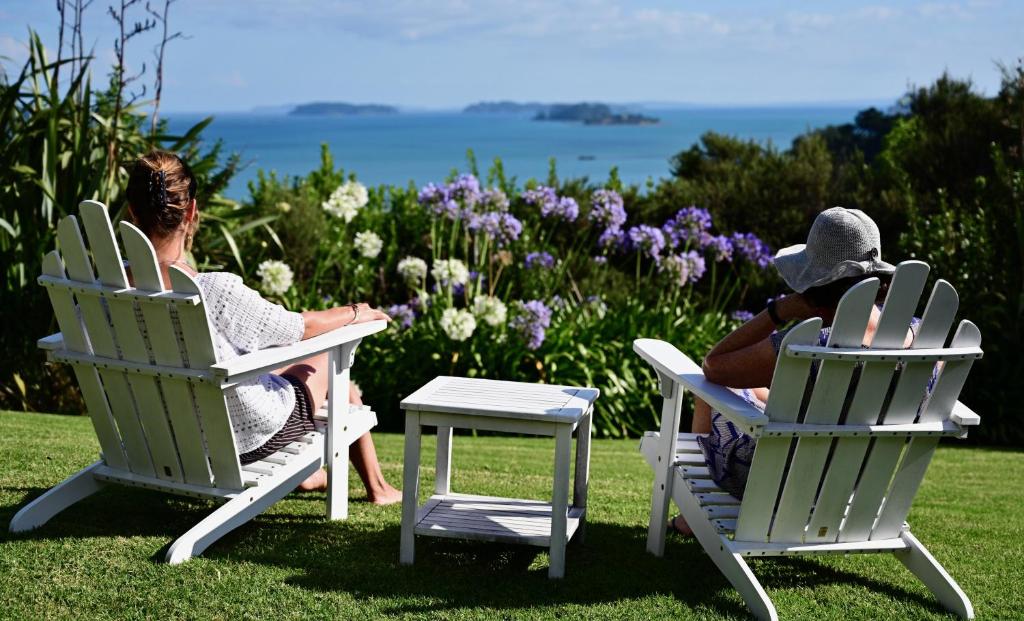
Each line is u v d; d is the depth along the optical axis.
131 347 2.65
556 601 2.49
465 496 3.13
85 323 2.72
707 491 2.77
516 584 2.61
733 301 8.81
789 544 2.55
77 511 3.01
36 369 5.39
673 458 2.90
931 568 2.57
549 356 6.25
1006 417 6.07
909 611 2.51
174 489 2.80
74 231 2.58
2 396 5.36
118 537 2.75
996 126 9.05
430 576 2.64
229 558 2.65
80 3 5.48
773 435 2.35
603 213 7.00
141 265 2.50
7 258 5.39
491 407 2.60
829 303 2.51
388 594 2.48
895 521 2.62
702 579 2.72
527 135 165.00
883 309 2.28
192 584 2.45
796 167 9.71
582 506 3.04
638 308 6.72
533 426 2.60
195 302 2.45
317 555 2.74
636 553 2.96
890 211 9.09
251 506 2.77
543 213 7.23
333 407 3.02
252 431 2.78
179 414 2.67
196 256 6.23
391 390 6.13
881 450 2.49
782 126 177.12
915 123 10.78
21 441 3.96
